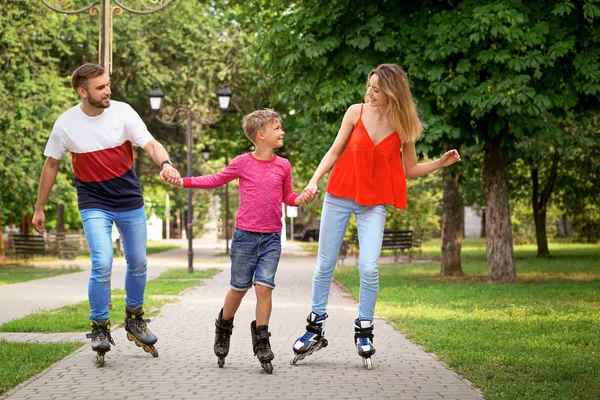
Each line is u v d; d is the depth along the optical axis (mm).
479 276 22312
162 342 9516
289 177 7746
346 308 14156
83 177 7629
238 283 7543
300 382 6945
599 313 12086
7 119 27531
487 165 19594
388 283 20094
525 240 51938
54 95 28734
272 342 9594
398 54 18359
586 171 31422
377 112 7688
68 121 7551
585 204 35188
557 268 26188
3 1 28297
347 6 18547
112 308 13219
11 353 8289
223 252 48000
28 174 28594
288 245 64562
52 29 29656
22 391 6562
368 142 7625
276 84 20734
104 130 7539
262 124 7539
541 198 33781
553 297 15086
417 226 40375
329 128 20438
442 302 14492
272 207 7574
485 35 16891
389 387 6727
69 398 6301
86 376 7207
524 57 16906
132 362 7965
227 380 7047
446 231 23000
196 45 38812
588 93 17547
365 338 7703
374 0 18359
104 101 7457
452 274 22891
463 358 7949
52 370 7492
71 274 25625
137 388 6688
